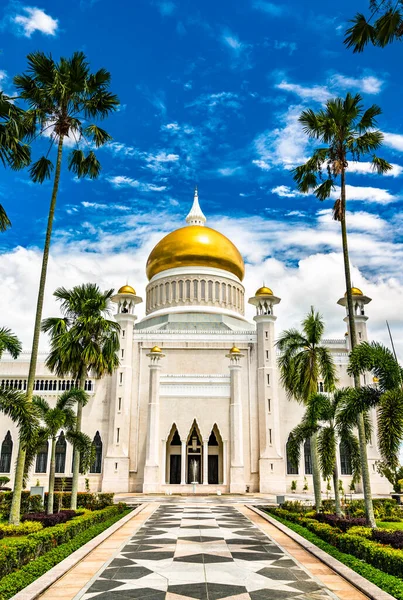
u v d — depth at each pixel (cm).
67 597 1300
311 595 1327
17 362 6281
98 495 3762
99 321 3303
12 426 5916
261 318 6222
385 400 2012
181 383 5822
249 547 2028
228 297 7081
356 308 6394
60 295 3416
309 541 2100
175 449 6025
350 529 2116
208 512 3391
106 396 6072
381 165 2808
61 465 5800
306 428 3108
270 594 1338
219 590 1378
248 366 6209
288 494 5516
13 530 2167
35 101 2780
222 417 5697
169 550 1955
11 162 2267
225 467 5553
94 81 2864
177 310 6769
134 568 1638
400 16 1909
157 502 4266
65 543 1981
